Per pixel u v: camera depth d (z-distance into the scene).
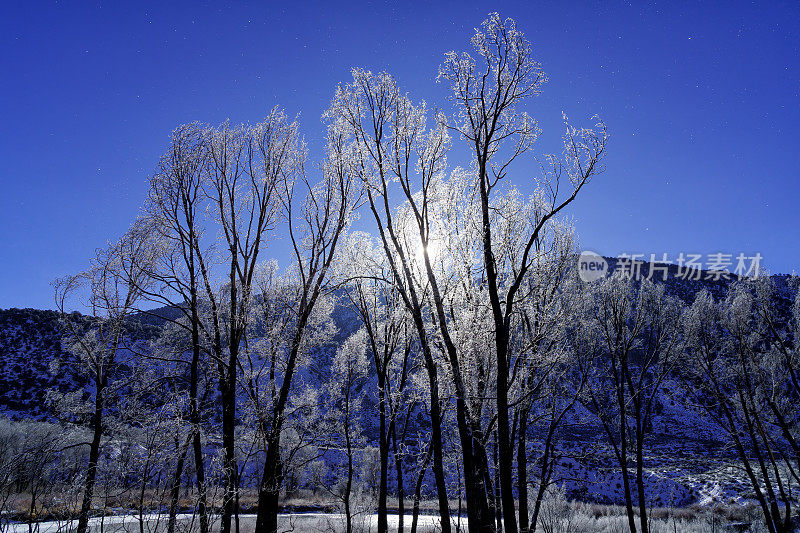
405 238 11.70
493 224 11.08
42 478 9.26
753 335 19.17
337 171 13.15
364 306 14.56
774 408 18.27
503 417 8.29
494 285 8.66
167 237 12.87
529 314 11.27
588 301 13.62
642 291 16.81
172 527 9.05
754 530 21.19
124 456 8.78
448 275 11.08
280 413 11.93
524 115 9.12
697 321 19.16
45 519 10.18
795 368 18.66
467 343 10.04
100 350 11.91
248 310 12.70
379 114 10.43
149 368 12.43
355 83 10.58
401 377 13.58
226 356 12.43
